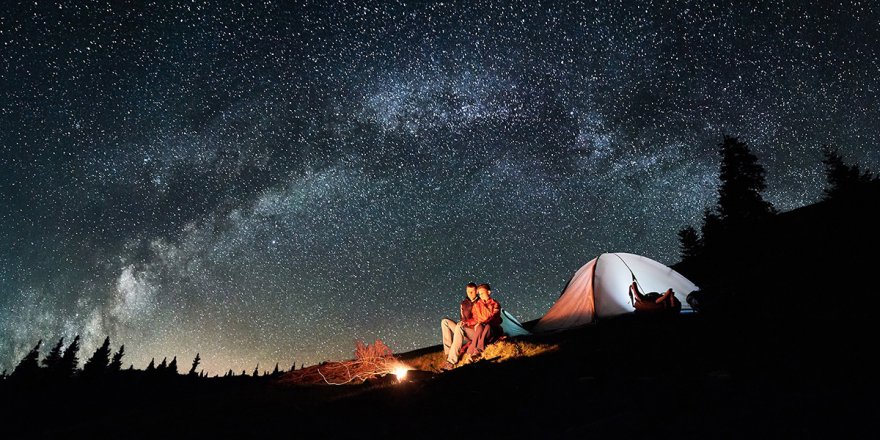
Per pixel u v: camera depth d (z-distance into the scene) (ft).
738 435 10.80
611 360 21.72
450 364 29.94
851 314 24.89
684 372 18.16
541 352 26.96
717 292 31.35
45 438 19.40
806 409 11.84
